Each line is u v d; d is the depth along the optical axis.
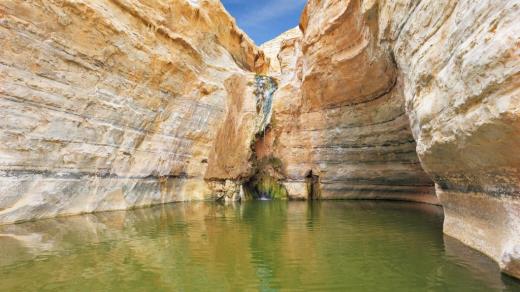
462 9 5.14
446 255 6.12
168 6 15.89
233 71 20.70
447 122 5.61
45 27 9.95
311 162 19.97
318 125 19.48
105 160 12.12
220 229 9.24
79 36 11.04
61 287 4.76
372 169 17.80
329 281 5.10
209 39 20.14
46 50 10.00
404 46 8.00
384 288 4.77
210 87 18.28
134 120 13.54
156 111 14.86
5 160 8.97
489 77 4.24
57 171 10.37
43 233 8.06
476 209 6.11
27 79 9.52
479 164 5.21
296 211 13.35
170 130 15.80
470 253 6.11
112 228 8.99
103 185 12.11
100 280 5.07
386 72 13.00
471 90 4.68
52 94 10.19
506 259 4.75
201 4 21.27
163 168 15.41
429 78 6.52
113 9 12.63
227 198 18.84
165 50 15.34
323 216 11.80
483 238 5.95
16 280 5.00
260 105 21.45
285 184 20.52
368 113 16.66
